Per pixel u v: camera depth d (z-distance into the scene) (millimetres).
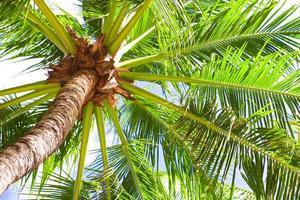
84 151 6598
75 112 5109
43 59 7672
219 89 6277
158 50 7543
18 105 6945
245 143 5949
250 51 6703
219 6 7273
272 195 5738
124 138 7191
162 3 5223
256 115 5973
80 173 6602
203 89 6320
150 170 7520
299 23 6445
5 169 3492
